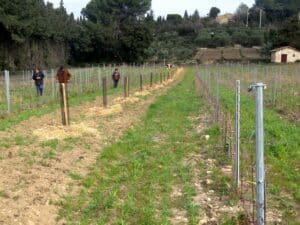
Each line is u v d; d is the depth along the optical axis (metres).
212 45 134.25
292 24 101.44
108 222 8.51
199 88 36.53
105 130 16.78
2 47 61.62
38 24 68.75
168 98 30.00
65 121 16.72
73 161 12.02
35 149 12.82
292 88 33.62
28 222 7.98
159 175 11.36
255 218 8.39
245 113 20.59
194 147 14.59
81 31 92.88
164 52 112.19
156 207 9.32
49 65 76.06
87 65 90.25
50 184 9.95
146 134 16.64
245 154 12.74
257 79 42.12
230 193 9.92
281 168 11.71
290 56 94.44
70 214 8.74
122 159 13.02
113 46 94.38
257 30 142.12
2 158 11.59
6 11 60.03
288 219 8.73
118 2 128.75
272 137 15.15
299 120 19.81
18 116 19.66
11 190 9.23
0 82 37.44
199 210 9.14
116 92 33.06
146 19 140.25
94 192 9.97
